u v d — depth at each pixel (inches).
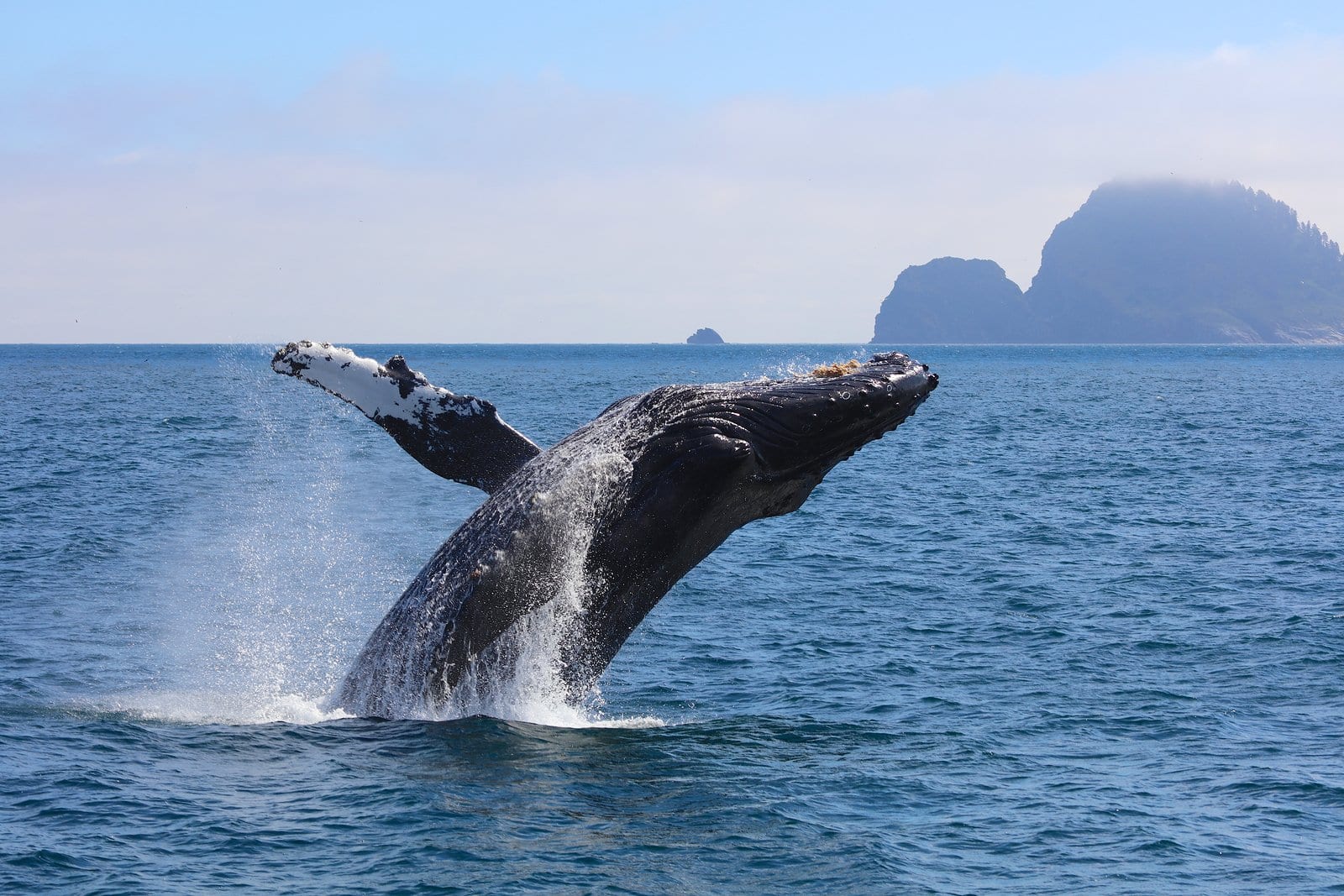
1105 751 1154.7
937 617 1749.5
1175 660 1512.1
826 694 1349.7
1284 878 870.4
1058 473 3759.8
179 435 4926.2
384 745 1026.1
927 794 1018.7
